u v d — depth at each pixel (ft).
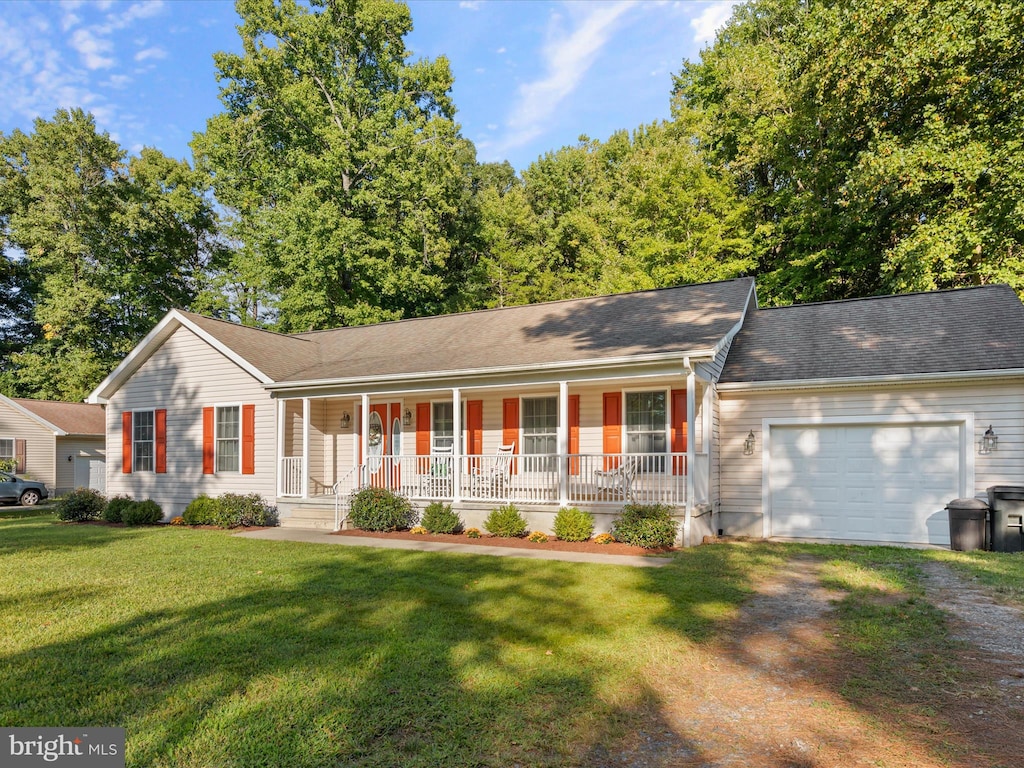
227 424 50.11
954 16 48.39
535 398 46.09
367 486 43.42
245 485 48.78
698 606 21.44
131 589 24.30
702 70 82.64
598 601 22.11
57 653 17.07
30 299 115.44
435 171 86.22
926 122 51.75
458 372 39.86
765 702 13.89
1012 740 11.98
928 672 15.39
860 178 53.98
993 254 50.65
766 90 69.36
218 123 87.04
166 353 53.47
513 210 110.73
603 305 49.57
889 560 29.40
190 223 103.86
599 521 36.81
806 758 11.48
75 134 96.02
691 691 14.51
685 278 74.74
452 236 104.53
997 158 47.52
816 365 38.78
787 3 76.07
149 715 13.26
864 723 12.82
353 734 12.35
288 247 77.61
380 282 80.74
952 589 23.26
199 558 31.09
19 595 23.48
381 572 27.22
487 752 11.73
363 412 44.42
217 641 17.84
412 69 90.12
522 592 23.44
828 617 20.07
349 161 81.87
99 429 91.35
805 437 38.88
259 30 88.12
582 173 125.80
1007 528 31.30
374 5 85.46
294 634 18.48
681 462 40.75
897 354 37.37
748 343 44.50
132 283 96.99
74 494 53.26
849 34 55.01
